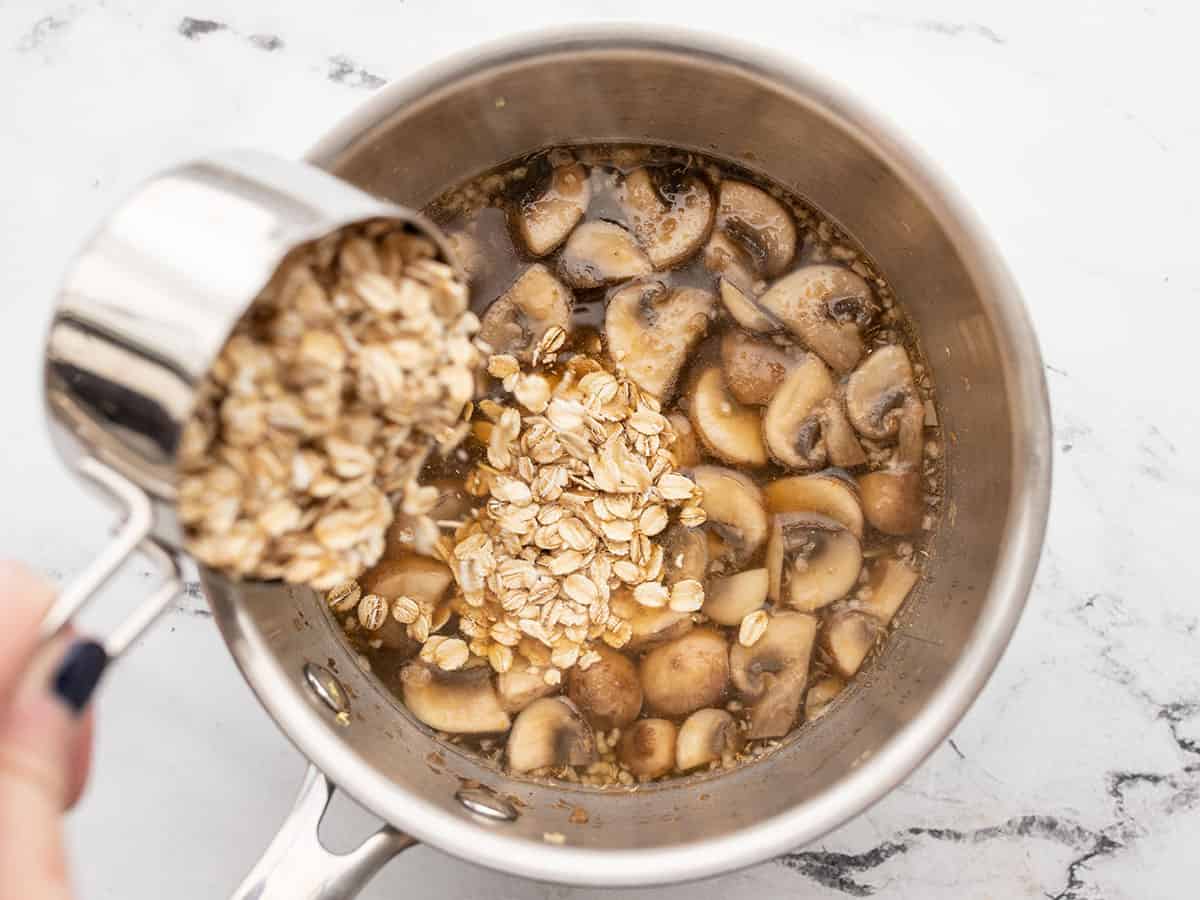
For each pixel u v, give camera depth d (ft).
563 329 1.00
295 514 0.74
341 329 0.74
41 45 1.12
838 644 0.99
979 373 0.91
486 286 1.01
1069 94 1.09
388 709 1.00
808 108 0.88
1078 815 1.06
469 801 0.92
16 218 1.11
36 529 1.09
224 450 0.71
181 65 1.11
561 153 1.01
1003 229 1.08
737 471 0.99
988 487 0.91
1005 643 0.83
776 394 0.99
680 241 1.00
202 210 0.67
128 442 0.66
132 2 1.11
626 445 0.99
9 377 1.10
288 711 0.85
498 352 0.99
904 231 0.94
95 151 1.11
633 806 0.98
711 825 0.90
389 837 0.84
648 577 0.98
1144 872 1.05
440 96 0.88
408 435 0.82
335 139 0.85
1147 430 1.07
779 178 1.00
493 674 0.99
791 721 0.99
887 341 1.01
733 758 0.99
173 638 1.08
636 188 1.01
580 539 0.98
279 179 0.71
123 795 1.08
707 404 0.99
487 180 1.01
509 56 0.87
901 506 0.99
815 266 1.01
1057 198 1.08
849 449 0.99
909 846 1.06
